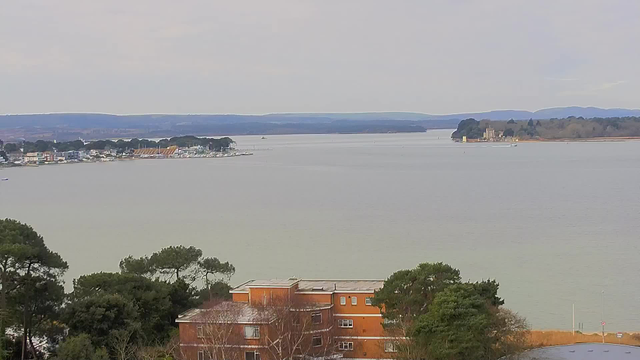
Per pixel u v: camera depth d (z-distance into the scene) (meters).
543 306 148.62
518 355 96.69
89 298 98.50
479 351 89.69
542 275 176.88
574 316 141.50
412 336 92.50
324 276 178.25
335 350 106.31
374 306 103.06
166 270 128.25
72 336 93.62
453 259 199.25
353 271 184.25
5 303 98.12
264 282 110.25
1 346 89.69
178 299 114.06
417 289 98.75
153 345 99.69
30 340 102.81
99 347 93.62
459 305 91.12
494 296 104.38
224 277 159.88
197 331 96.62
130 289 106.62
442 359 89.12
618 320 139.00
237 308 102.06
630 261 192.12
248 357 95.31
